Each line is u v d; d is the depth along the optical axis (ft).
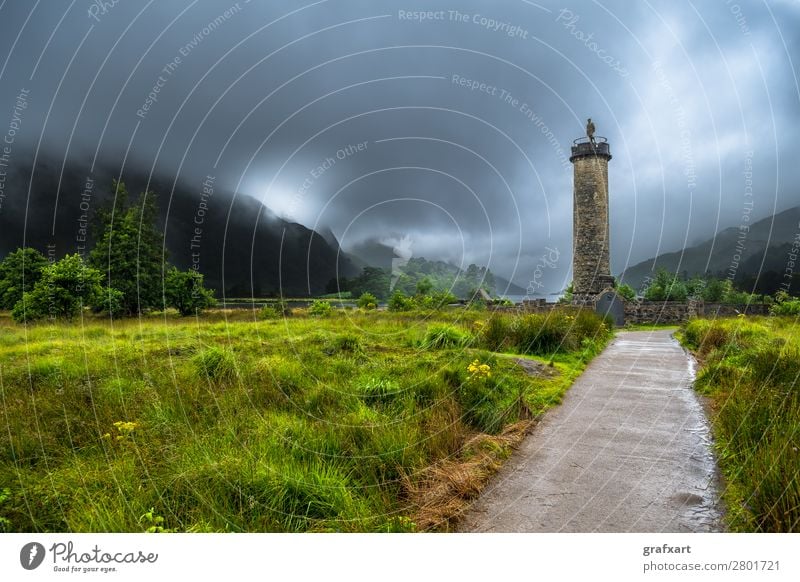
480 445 16.33
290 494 12.11
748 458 13.28
